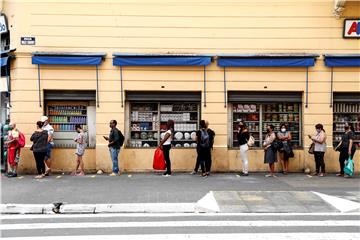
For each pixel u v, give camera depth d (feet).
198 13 51.80
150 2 51.65
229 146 53.21
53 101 52.70
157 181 44.86
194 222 29.58
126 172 51.47
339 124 53.62
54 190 39.65
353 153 48.85
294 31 52.13
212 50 51.83
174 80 51.78
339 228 27.84
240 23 51.96
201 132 48.67
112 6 51.55
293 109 53.98
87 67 51.44
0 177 48.14
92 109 52.95
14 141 48.49
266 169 52.21
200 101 52.70
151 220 30.37
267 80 52.13
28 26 51.13
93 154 52.11
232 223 29.19
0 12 52.85
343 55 51.60
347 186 42.47
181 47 51.78
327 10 52.19
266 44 52.08
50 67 51.37
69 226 28.48
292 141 53.67
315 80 52.29
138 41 51.62
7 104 54.39
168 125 49.75
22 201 35.19
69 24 51.37
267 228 27.78
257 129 53.67
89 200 35.42
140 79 51.70
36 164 48.98
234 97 52.75
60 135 53.01
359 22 51.98
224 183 43.73
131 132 53.31
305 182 44.75
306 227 28.09
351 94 53.16
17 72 51.21
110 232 26.73
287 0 52.11
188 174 50.26
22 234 26.27
